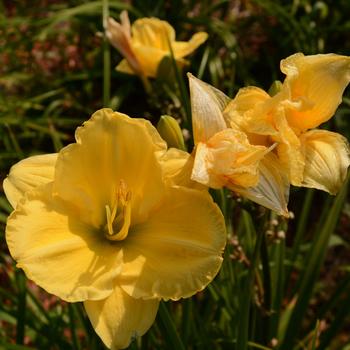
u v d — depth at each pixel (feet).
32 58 2.93
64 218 1.25
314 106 1.29
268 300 1.66
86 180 1.26
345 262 2.71
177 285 1.18
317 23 3.03
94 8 2.85
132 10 2.86
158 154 1.23
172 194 1.25
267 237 1.65
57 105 2.91
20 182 1.24
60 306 2.09
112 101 2.76
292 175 1.24
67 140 2.91
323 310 1.89
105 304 1.18
